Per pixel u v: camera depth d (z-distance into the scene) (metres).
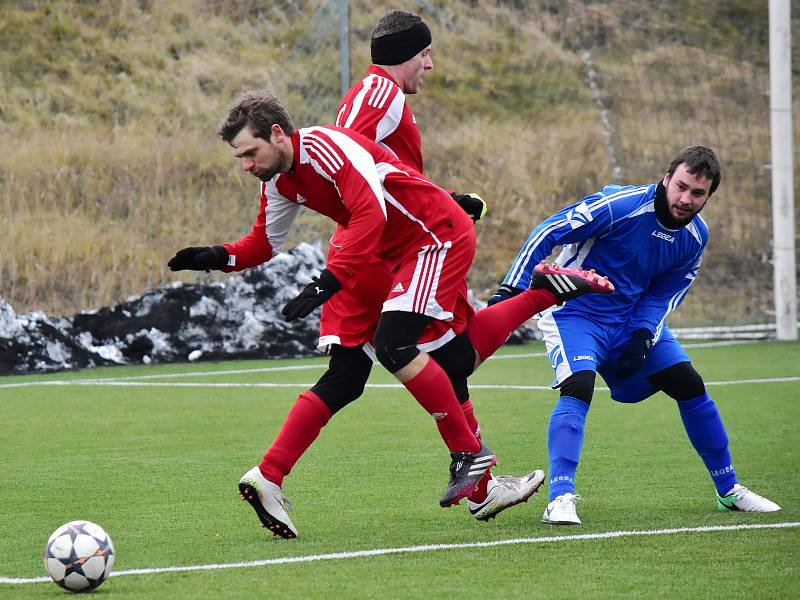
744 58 69.50
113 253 53.34
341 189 17.08
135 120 61.44
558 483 18.67
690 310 53.28
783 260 47.72
